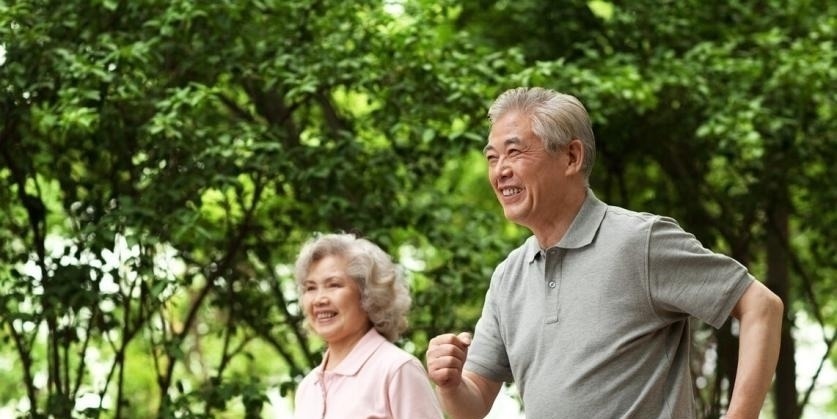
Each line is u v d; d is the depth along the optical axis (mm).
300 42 5727
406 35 5613
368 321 3422
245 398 5488
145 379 9750
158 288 5195
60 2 5410
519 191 2791
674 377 2734
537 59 6625
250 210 5715
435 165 6137
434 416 3273
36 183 5668
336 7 5699
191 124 5410
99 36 5281
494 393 3064
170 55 5570
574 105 2816
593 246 2758
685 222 7180
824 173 6938
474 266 5910
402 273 3488
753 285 2688
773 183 6902
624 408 2670
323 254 3408
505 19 6980
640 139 6863
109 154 5805
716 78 6301
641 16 6555
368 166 5781
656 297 2691
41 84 5223
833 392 10344
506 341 2906
